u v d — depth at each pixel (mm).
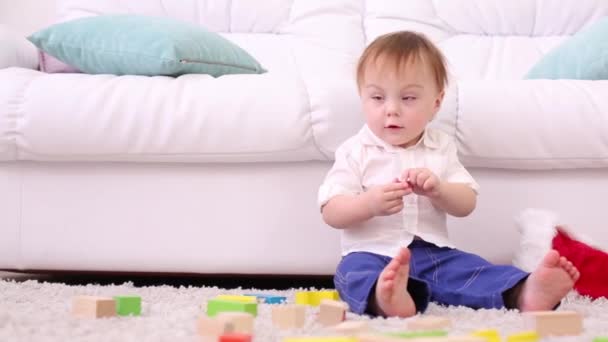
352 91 1499
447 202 1313
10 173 1539
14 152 1499
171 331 986
